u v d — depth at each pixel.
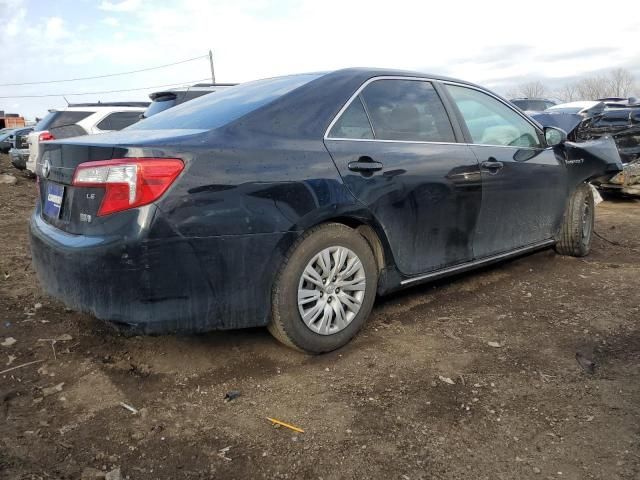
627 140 9.04
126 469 2.03
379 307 3.66
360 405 2.45
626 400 2.47
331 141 2.91
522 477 1.97
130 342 3.10
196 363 2.85
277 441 2.20
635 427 2.26
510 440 2.19
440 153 3.41
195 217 2.38
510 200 3.95
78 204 2.53
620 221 7.05
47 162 2.88
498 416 2.36
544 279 4.30
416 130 3.39
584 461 2.05
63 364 2.85
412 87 3.50
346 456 2.10
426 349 3.02
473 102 3.92
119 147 2.38
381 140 3.15
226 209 2.46
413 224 3.26
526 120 4.37
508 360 2.89
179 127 2.87
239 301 2.57
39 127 9.99
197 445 2.18
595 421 2.31
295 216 2.66
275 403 2.47
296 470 2.03
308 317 2.81
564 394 2.54
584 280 4.26
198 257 2.41
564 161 4.55
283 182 2.63
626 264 4.75
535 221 4.31
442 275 3.58
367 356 2.94
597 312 3.56
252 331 3.23
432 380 2.67
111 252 2.31
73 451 2.14
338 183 2.83
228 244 2.47
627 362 2.85
